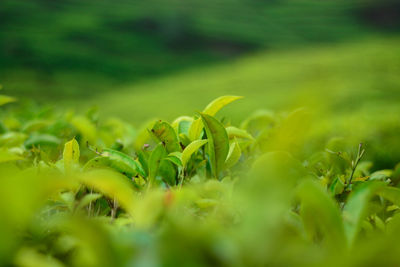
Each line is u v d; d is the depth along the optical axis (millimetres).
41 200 578
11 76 23469
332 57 17828
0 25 31859
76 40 31922
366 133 1726
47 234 690
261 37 36625
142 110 12992
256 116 1194
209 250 521
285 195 612
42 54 27938
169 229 533
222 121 1055
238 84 15352
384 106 3170
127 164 864
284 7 43094
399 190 756
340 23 39781
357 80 10898
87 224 536
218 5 42188
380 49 22859
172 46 35156
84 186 798
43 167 868
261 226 549
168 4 40344
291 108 549
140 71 28875
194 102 13578
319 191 647
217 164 861
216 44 35531
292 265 522
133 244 540
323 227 649
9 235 547
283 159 742
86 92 22719
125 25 36344
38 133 1229
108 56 30484
